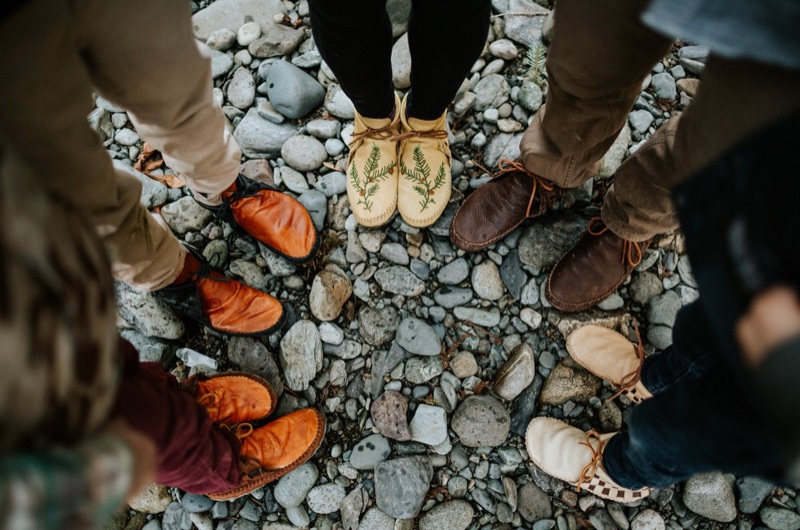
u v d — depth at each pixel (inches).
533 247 67.2
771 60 22.4
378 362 65.3
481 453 63.0
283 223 64.4
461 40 46.1
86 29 31.4
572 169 57.7
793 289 19.1
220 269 67.6
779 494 60.7
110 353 21.3
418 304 67.2
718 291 23.0
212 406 57.6
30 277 16.4
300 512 60.6
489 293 66.7
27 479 14.4
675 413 36.7
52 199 19.4
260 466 56.6
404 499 59.3
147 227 47.8
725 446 32.7
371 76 51.0
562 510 61.2
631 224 56.2
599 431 63.2
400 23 75.5
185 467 39.5
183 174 52.7
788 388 18.6
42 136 31.1
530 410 63.5
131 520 61.5
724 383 31.9
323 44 46.2
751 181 21.6
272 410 61.7
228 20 79.1
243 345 64.5
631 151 71.1
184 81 38.9
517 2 77.9
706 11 23.3
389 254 67.9
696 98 34.4
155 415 32.2
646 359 55.7
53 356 17.0
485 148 72.6
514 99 73.4
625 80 42.5
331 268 67.4
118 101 39.8
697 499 59.4
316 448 60.0
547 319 66.8
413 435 62.0
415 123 63.9
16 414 15.6
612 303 66.7
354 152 66.8
